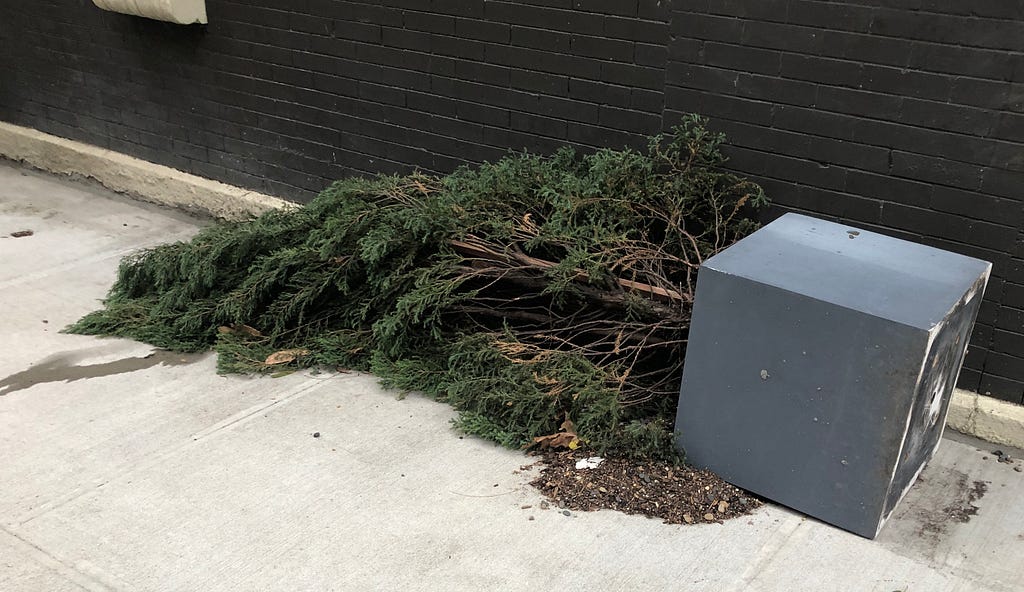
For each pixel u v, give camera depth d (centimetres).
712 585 272
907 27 331
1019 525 304
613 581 273
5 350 421
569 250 365
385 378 390
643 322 364
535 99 449
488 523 300
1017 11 307
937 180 342
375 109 518
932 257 316
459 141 488
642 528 299
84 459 335
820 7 347
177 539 291
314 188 570
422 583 273
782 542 293
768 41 364
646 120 415
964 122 329
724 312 298
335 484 322
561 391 342
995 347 348
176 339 429
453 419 365
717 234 376
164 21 589
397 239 388
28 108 727
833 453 290
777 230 338
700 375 312
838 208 370
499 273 380
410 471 330
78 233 587
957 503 316
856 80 348
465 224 394
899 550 290
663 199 389
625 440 326
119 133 671
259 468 331
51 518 301
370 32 500
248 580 273
